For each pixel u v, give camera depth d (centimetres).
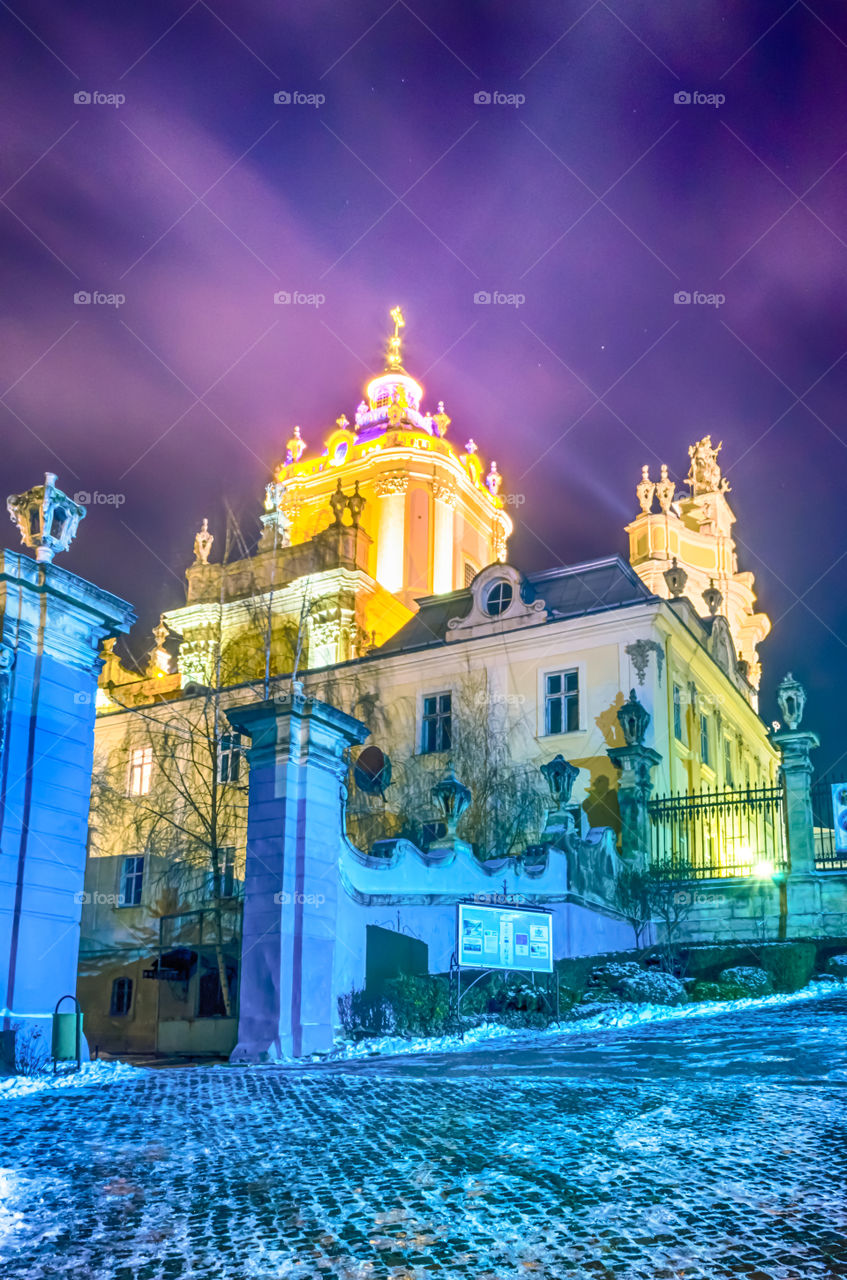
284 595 3875
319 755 1656
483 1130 786
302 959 1538
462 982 1897
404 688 3450
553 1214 560
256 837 1619
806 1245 498
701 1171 637
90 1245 534
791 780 2553
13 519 1495
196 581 4088
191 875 2675
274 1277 482
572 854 2377
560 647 3216
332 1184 637
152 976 2217
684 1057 1210
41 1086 1112
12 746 1355
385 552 4306
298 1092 1035
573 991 1964
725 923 2512
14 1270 501
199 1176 666
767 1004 1884
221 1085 1108
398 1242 523
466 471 4675
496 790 3145
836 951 2314
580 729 3108
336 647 3712
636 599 3112
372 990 1730
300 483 4625
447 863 2020
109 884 2895
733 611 4991
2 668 1358
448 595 3791
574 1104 891
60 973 1355
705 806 2758
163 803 3269
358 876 1773
